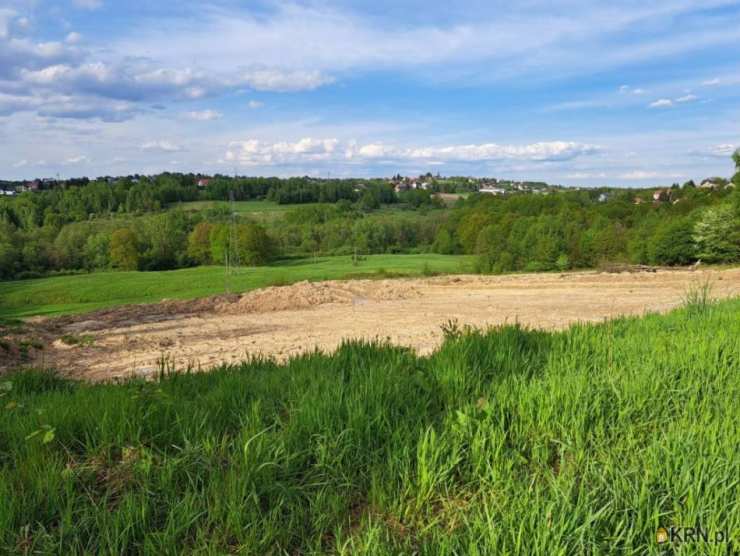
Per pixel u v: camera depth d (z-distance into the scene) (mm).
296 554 2449
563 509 2418
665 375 4430
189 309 16859
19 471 2861
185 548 2355
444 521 2674
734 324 6762
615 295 17328
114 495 2846
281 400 4164
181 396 4383
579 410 3652
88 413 3652
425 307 15930
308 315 15234
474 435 3336
